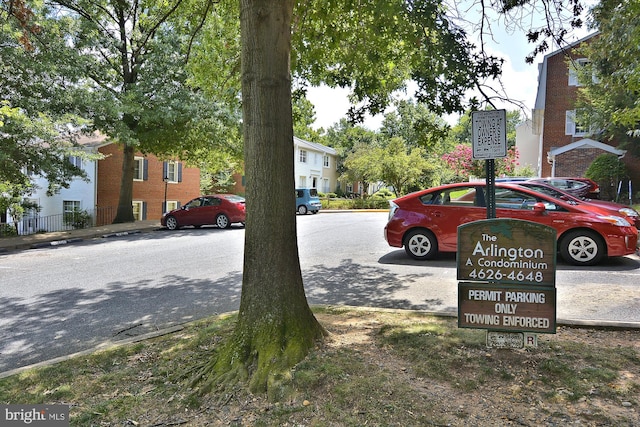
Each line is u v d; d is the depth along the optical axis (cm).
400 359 355
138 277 807
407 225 853
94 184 2262
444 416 274
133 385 348
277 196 374
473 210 810
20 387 354
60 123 1377
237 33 866
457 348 372
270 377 322
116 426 288
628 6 671
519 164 3161
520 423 265
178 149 1925
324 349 372
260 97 371
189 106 1664
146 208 2538
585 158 1980
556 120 2309
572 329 425
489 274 347
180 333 471
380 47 698
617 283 616
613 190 1862
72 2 1630
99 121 1514
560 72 2291
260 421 282
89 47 1595
